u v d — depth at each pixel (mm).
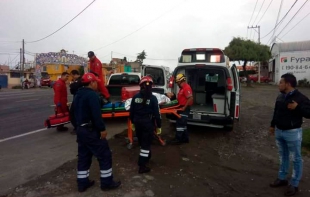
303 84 32781
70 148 5902
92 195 3646
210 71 8219
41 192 3740
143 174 4379
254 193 3834
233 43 33656
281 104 3846
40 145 6152
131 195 3654
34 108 12375
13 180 4176
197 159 5230
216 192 3826
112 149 5680
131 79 10734
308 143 6180
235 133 7555
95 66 7602
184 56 7324
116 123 8539
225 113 6781
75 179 4168
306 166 5008
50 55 41406
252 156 5574
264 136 7297
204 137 6980
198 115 6801
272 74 43656
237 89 7004
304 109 3598
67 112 7461
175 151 5652
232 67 7027
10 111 11406
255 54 31734
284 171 4035
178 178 4262
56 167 4715
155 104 4473
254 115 10906
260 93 22375
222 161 5191
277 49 38312
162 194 3709
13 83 44562
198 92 8656
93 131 3688
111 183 3797
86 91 3727
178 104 6777
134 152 5492
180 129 6195
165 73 10078
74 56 45344
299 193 3838
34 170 4582
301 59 35125
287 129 3791
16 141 6520
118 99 9203
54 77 46812
